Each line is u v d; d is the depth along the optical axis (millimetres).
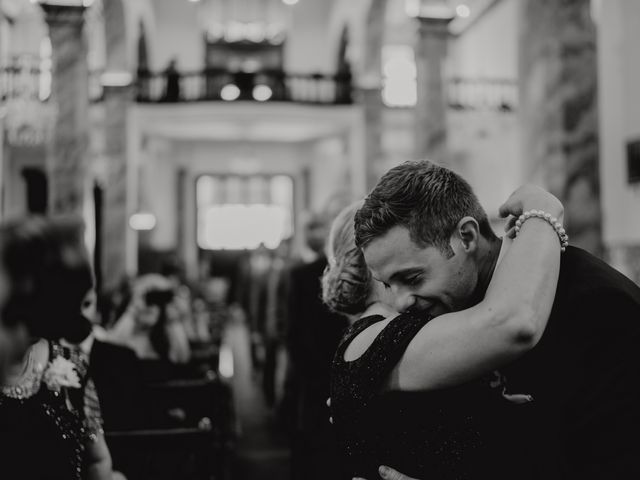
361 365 1426
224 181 24484
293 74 19578
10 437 1811
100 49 19359
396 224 1418
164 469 3703
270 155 24250
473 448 1390
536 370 1412
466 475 1376
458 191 1462
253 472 5883
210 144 23953
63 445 1911
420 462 1378
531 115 7094
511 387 1450
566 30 6871
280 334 6836
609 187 12336
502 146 18234
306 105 18859
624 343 1342
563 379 1370
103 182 16609
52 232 1673
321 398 3844
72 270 1671
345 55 21719
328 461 3703
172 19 22828
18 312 1632
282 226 24500
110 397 3574
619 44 12109
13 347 1696
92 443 2158
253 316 10445
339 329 3811
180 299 7969
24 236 1620
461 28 20859
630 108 11844
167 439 3180
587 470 1321
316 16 23344
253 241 24453
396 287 1474
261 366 9930
